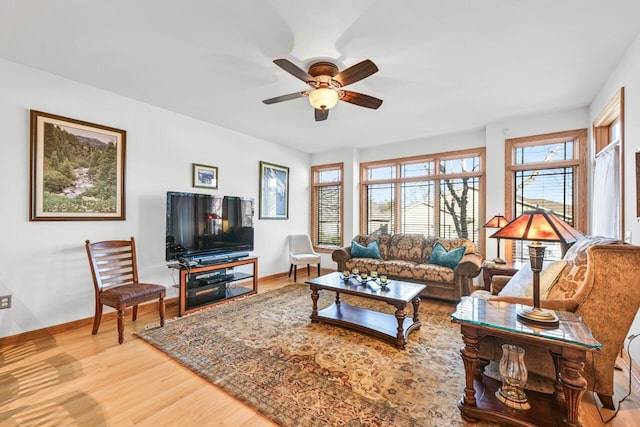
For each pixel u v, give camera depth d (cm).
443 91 312
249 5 182
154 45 228
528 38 218
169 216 344
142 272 347
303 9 186
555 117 378
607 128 322
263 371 212
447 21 198
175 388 192
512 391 170
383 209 562
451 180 488
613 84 266
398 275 424
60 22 200
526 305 190
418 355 238
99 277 283
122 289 276
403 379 203
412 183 529
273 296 408
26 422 161
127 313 331
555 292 198
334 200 599
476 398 172
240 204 435
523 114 384
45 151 274
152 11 188
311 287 312
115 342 260
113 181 321
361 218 582
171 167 377
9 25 203
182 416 166
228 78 283
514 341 188
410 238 482
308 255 528
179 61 252
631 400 184
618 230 271
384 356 236
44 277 274
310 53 237
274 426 159
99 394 186
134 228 340
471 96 326
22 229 262
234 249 423
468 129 449
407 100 336
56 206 281
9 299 255
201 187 411
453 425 159
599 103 311
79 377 205
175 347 250
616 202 278
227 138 450
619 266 166
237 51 235
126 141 332
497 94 320
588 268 176
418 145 511
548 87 302
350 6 183
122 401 179
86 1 179
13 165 258
